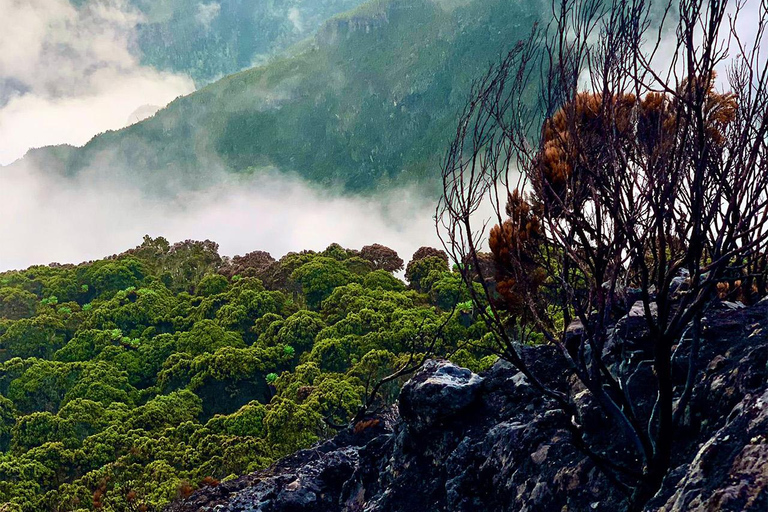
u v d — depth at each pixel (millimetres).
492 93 5211
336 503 10781
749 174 4914
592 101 5426
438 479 9141
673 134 5082
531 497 7184
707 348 7078
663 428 5648
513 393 9055
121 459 39594
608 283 6250
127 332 64875
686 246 5312
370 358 43625
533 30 5176
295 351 55625
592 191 5094
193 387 50750
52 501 36875
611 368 7574
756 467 4574
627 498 5934
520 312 6055
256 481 11641
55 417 46312
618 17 4973
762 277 7980
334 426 12867
